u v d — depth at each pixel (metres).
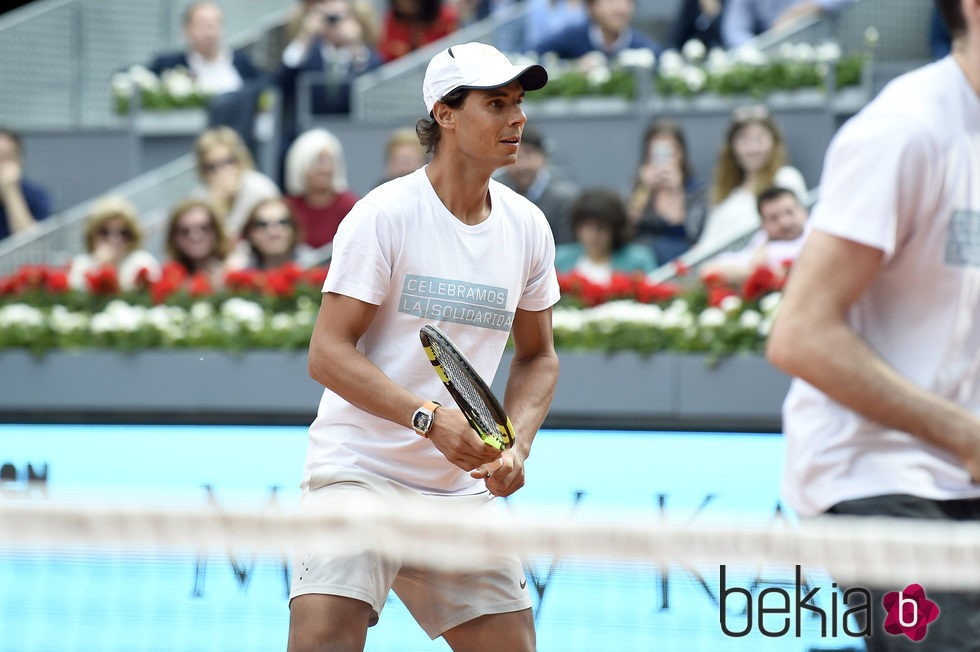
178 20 44.34
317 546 8.84
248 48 41.94
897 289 8.56
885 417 8.27
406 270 9.81
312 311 24.03
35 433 20.17
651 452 18.39
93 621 12.88
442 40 38.94
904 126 8.26
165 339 23.33
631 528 8.48
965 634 8.03
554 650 12.06
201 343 23.22
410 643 13.74
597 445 18.53
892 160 8.23
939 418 8.21
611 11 36.12
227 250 26.98
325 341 9.66
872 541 8.01
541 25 37.66
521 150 27.94
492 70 9.50
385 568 9.58
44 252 31.58
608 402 21.89
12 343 23.56
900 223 8.33
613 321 22.03
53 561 12.78
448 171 9.84
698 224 28.20
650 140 28.38
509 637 10.18
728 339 21.58
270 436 19.81
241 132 35.28
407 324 9.92
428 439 9.47
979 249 8.41
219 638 12.76
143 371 23.19
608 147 33.88
